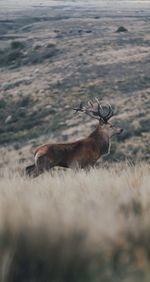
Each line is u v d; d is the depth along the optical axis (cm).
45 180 3366
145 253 1443
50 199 2209
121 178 3064
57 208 1822
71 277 1356
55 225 1511
